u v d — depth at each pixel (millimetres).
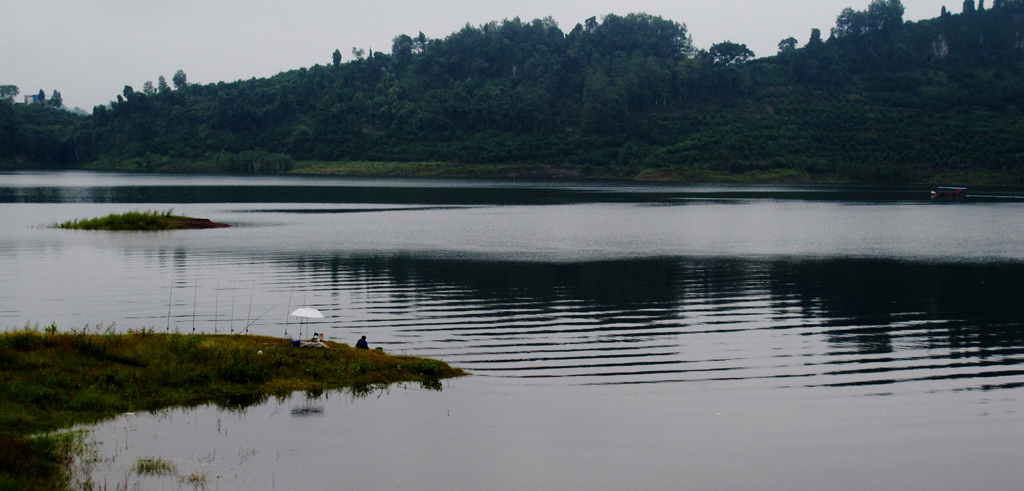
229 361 27484
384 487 19797
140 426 23031
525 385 28328
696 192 170250
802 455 22734
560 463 21672
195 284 46844
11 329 34188
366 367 28469
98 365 26391
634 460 22031
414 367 29219
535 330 36750
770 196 156000
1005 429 24953
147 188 163000
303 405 25344
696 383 29047
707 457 22406
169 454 21141
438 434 23391
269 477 20094
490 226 88125
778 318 40125
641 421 25031
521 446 22750
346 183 198125
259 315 38719
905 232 85688
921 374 30562
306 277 50219
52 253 59062
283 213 103125
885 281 51906
